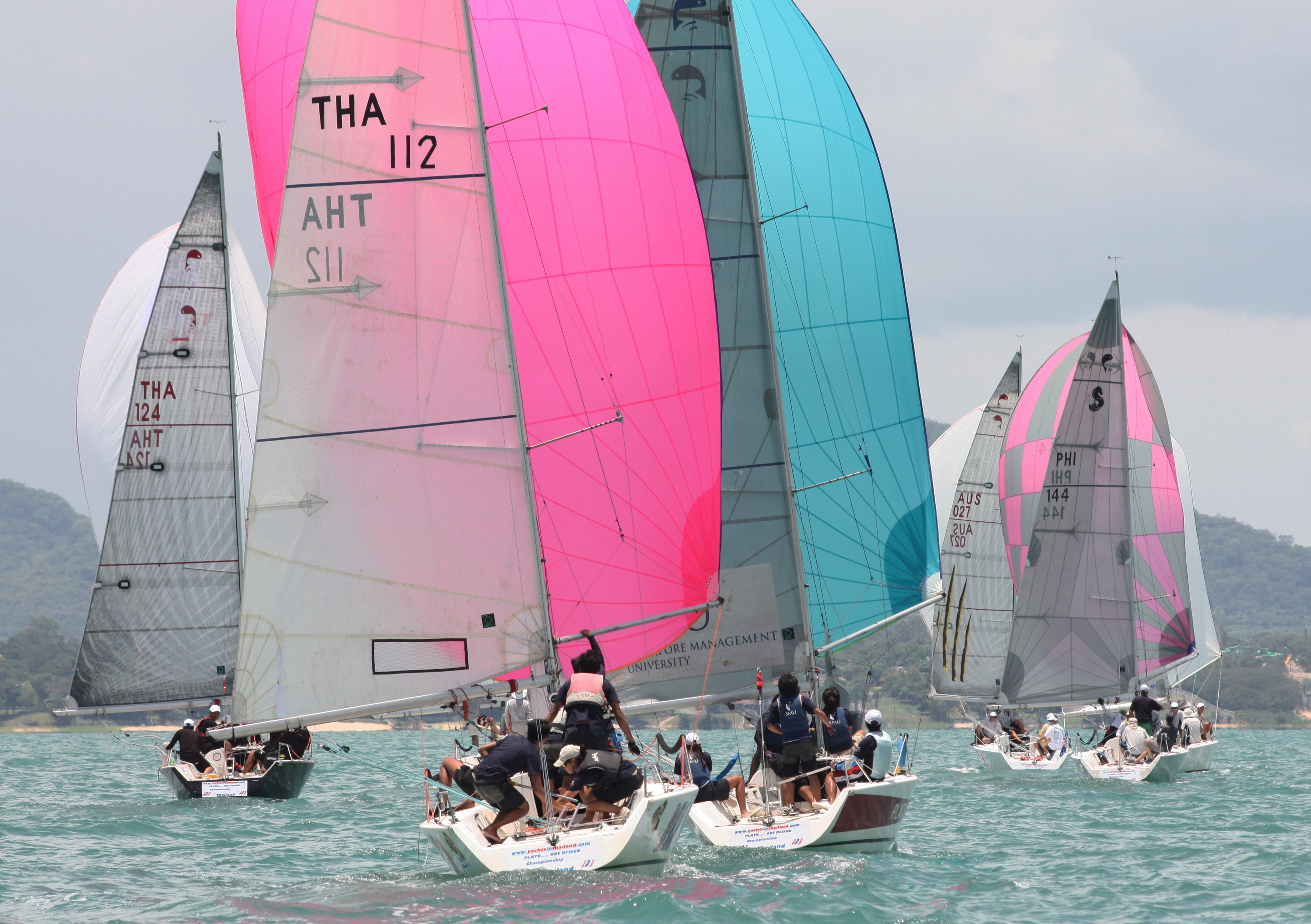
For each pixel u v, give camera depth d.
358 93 45.38
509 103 50.81
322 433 44.78
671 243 52.75
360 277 45.16
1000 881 47.75
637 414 51.31
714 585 51.94
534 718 43.88
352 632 44.56
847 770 52.62
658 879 43.53
